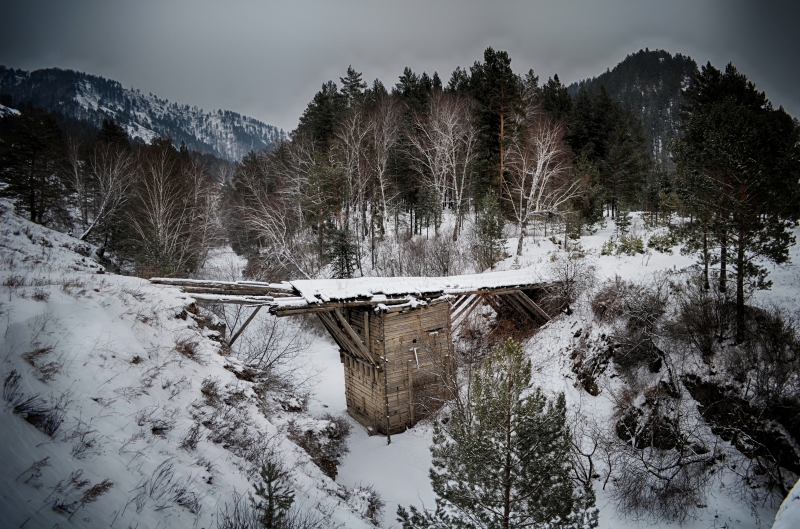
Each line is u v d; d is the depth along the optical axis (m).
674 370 17.95
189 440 9.02
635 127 63.88
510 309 27.16
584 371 20.88
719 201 17.23
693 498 14.26
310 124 47.72
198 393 11.53
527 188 39.31
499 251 34.41
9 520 4.43
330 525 8.98
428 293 21.55
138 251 32.75
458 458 10.12
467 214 46.00
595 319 22.31
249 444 10.81
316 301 18.67
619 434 17.62
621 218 37.81
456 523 9.88
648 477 15.16
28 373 7.75
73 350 9.31
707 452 15.55
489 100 35.81
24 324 9.05
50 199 38.50
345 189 36.72
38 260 17.84
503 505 9.42
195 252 36.41
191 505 6.92
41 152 37.22
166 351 12.21
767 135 16.73
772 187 16.36
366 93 56.72
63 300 11.06
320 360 31.25
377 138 43.19
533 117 44.84
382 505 14.25
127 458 7.16
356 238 36.19
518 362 9.56
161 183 33.06
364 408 22.56
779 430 14.55
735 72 24.09
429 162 43.03
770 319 16.97
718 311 18.11
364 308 21.41
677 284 21.30
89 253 29.75
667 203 24.38
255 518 7.42
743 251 16.86
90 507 5.50
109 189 37.38
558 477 9.64
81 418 7.48
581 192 37.59
